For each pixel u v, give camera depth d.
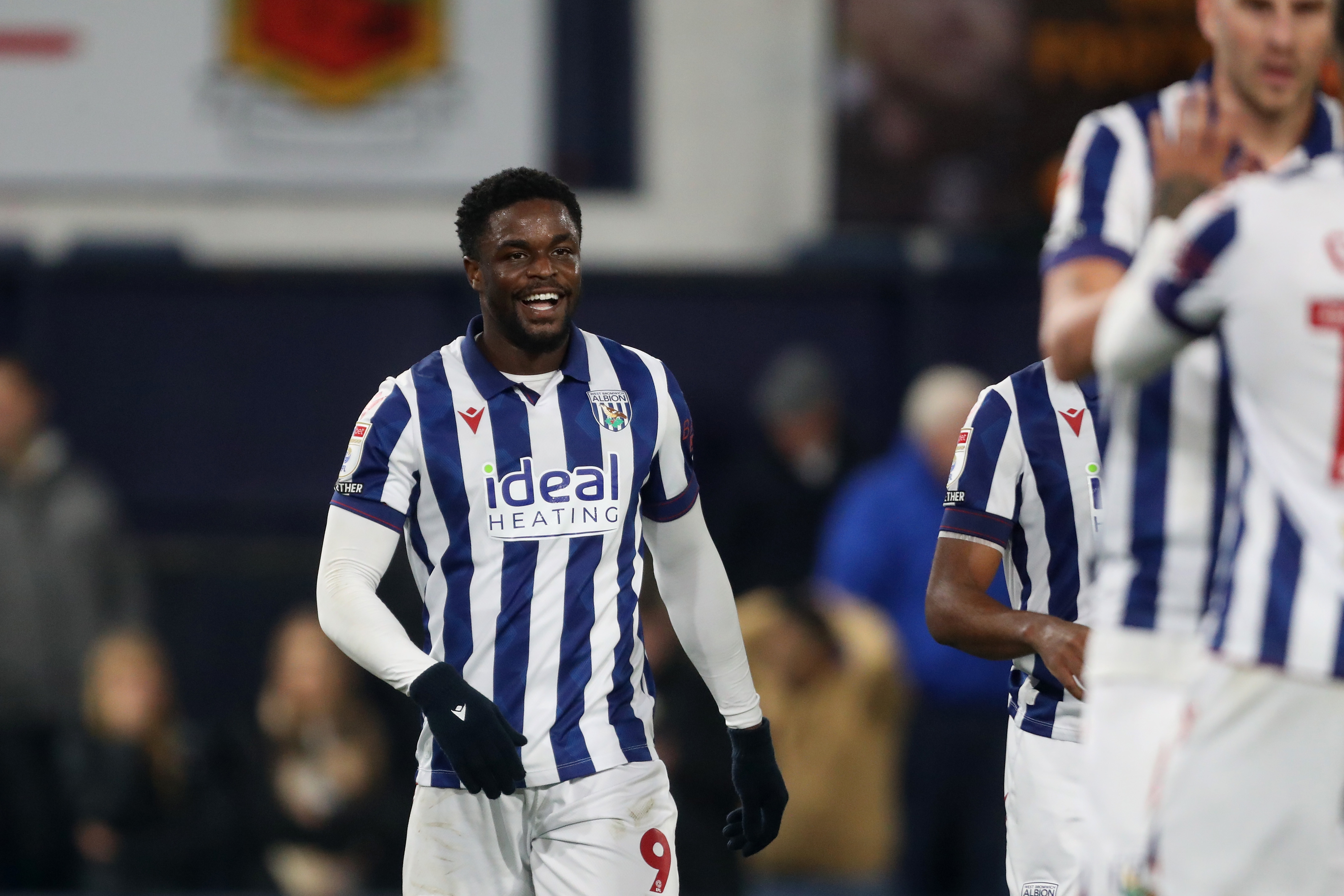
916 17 28.86
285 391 29.69
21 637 23.75
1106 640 9.19
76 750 23.38
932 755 20.72
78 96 29.56
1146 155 9.33
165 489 29.59
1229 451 8.87
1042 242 28.81
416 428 10.79
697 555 11.36
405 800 22.25
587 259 29.77
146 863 22.23
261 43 29.53
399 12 29.52
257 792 22.22
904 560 21.78
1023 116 28.83
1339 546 8.01
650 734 11.20
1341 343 7.96
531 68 29.56
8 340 29.62
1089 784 9.24
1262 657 8.07
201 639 28.86
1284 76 9.06
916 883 20.73
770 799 11.70
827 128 29.22
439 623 10.88
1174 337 8.18
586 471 10.88
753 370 29.56
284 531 29.58
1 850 23.33
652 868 10.91
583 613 10.83
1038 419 11.09
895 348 29.41
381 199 29.75
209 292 29.66
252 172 29.73
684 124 29.86
